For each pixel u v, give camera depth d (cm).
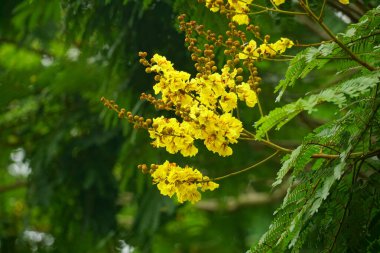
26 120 1038
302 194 479
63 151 991
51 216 1037
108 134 966
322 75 895
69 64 916
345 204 493
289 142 912
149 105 744
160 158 840
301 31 816
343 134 470
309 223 496
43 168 990
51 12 805
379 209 493
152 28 736
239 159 930
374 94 462
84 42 757
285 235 479
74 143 980
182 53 736
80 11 738
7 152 1061
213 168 930
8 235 1105
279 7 616
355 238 491
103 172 987
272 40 750
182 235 1123
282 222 484
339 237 495
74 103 995
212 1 485
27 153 1046
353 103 466
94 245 1012
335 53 479
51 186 991
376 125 468
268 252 495
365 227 489
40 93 986
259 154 937
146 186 938
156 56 454
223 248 1132
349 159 483
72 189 1009
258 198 1109
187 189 466
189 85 452
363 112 464
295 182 505
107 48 771
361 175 513
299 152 461
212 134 449
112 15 735
